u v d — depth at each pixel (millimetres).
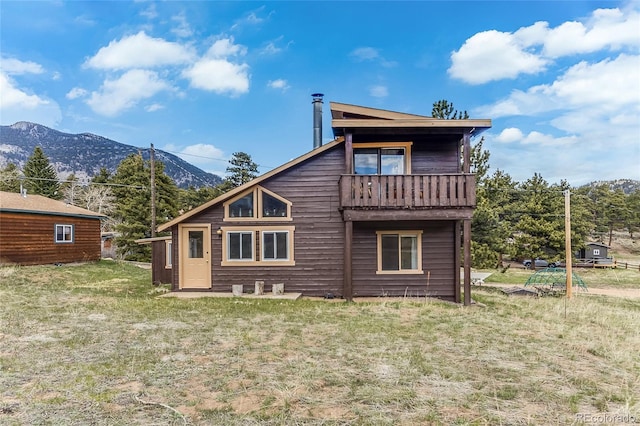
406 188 11250
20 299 10875
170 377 5055
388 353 6227
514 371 5512
